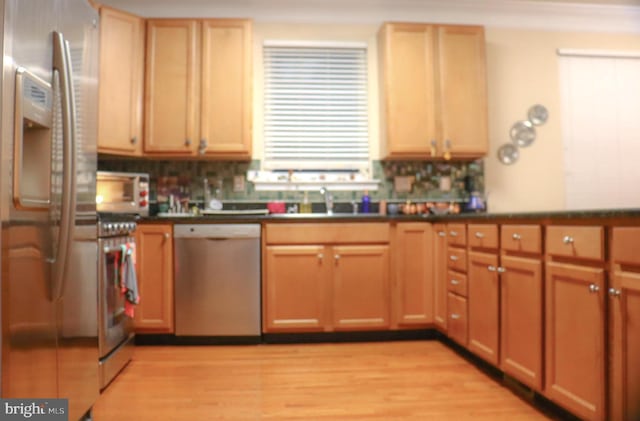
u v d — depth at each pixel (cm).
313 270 292
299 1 354
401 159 358
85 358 170
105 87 308
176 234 288
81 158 165
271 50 363
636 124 386
